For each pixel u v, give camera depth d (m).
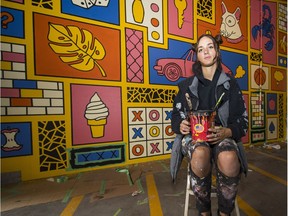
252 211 1.58
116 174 2.54
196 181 1.12
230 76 1.34
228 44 3.95
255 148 4.06
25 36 2.34
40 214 1.59
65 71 2.56
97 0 2.75
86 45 2.68
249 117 4.24
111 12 2.85
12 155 2.29
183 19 3.42
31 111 2.38
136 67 3.02
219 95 1.28
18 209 1.68
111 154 2.84
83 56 2.66
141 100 3.06
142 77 3.06
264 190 1.99
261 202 1.73
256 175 2.45
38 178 2.41
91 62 2.71
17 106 2.31
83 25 2.66
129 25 2.97
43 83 2.44
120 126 2.91
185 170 2.67
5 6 2.25
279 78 4.79
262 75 4.45
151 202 1.75
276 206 1.66
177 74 3.37
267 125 4.57
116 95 2.88
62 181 2.32
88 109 2.70
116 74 2.88
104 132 2.80
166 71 3.26
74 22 2.61
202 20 3.62
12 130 2.29
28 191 2.05
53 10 2.49
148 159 3.11
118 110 2.89
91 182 2.28
